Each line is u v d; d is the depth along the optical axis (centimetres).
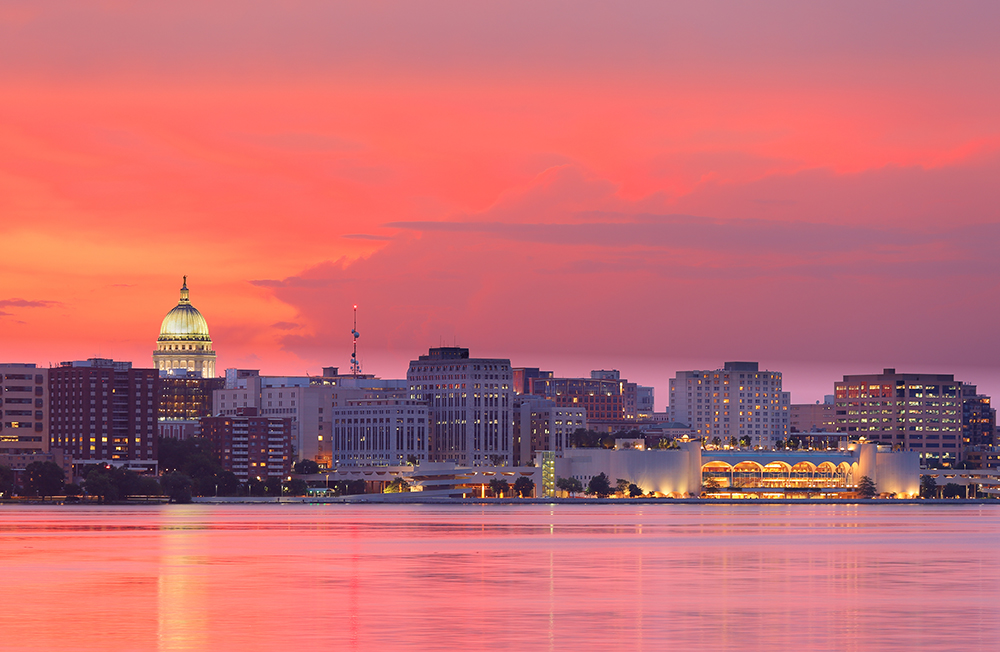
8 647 18962
